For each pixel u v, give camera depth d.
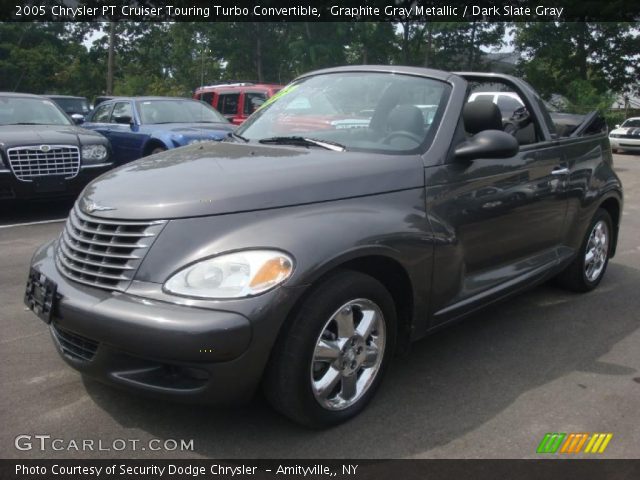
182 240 2.66
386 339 3.13
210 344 2.46
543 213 4.33
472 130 4.02
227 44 40.81
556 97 32.06
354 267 3.02
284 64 41.22
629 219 8.83
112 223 2.79
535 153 4.22
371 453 2.79
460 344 4.07
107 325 2.59
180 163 3.29
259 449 2.80
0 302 4.66
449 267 3.43
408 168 3.31
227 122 11.25
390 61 34.44
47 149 7.83
